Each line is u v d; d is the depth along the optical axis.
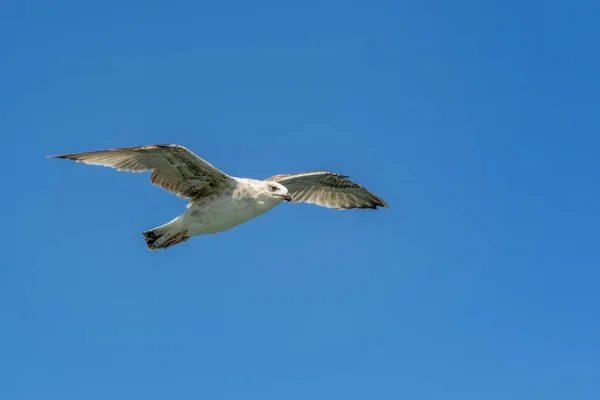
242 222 15.38
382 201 18.50
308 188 18.62
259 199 15.12
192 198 15.35
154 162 14.70
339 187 18.64
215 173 14.81
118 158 14.53
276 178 17.66
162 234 15.30
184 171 14.84
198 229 15.23
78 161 14.21
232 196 15.05
